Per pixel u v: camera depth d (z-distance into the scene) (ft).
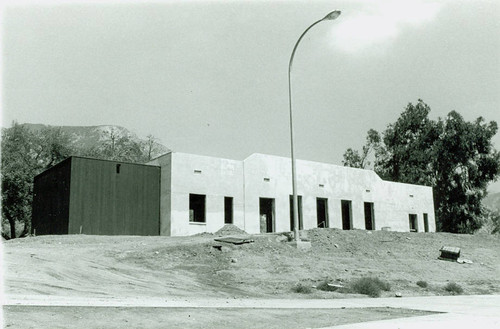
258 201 121.19
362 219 143.95
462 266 83.51
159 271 57.26
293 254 74.49
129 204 105.19
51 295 34.91
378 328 28.02
